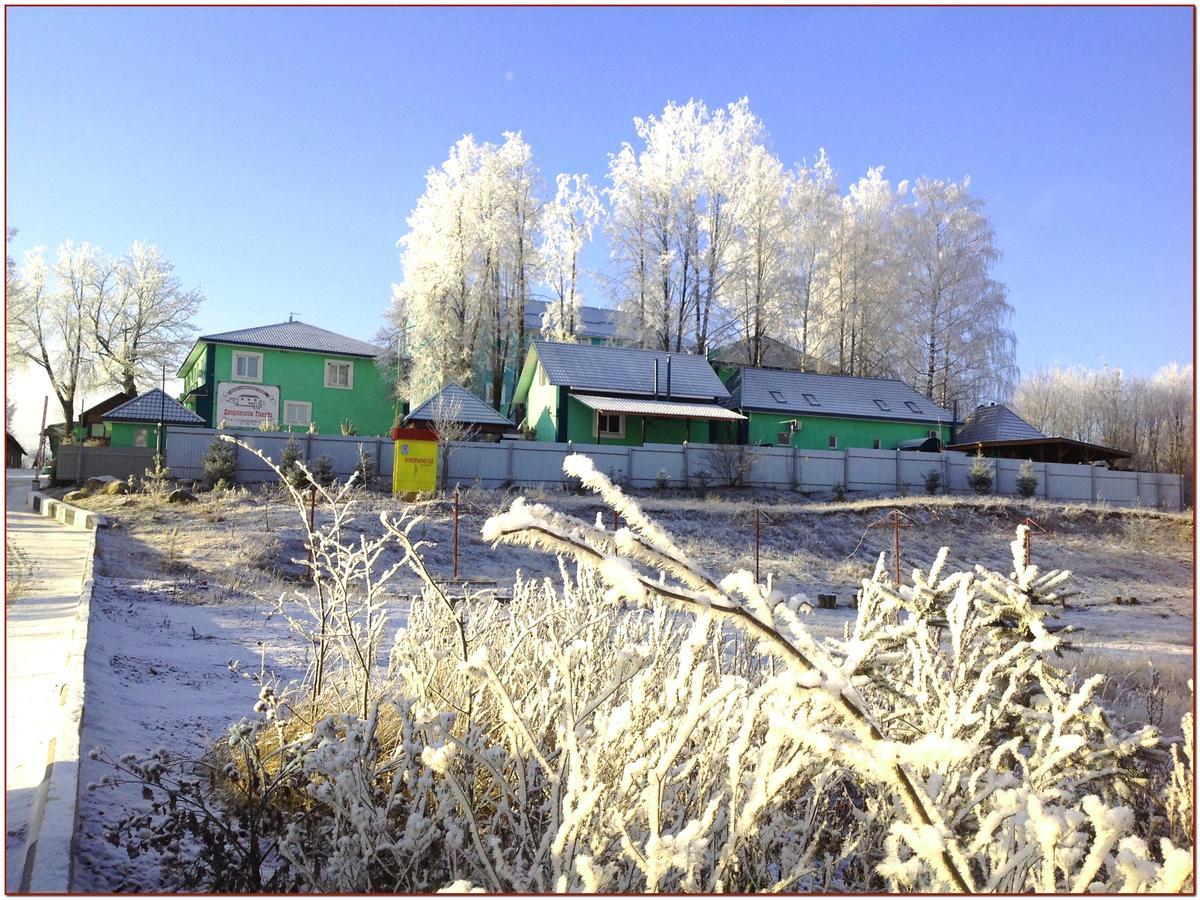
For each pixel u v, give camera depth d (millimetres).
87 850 3092
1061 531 28719
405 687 3602
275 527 17703
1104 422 64500
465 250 43906
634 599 1188
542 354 38406
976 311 48188
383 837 2494
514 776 2449
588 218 49062
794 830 2314
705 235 46344
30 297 49062
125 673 5859
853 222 49438
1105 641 13328
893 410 42312
